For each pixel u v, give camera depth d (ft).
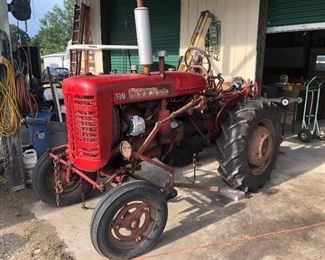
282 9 15.66
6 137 11.21
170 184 8.87
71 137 8.38
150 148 9.41
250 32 16.76
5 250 8.32
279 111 11.89
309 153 15.17
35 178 9.91
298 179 12.25
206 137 12.16
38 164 9.96
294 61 26.50
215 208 10.14
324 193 11.10
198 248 8.28
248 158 10.69
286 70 27.14
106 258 7.95
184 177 12.50
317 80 20.51
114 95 7.99
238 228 9.09
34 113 12.70
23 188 11.77
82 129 7.95
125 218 7.77
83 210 10.21
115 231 7.73
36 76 22.50
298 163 13.88
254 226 9.18
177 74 9.66
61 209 10.31
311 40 25.27
